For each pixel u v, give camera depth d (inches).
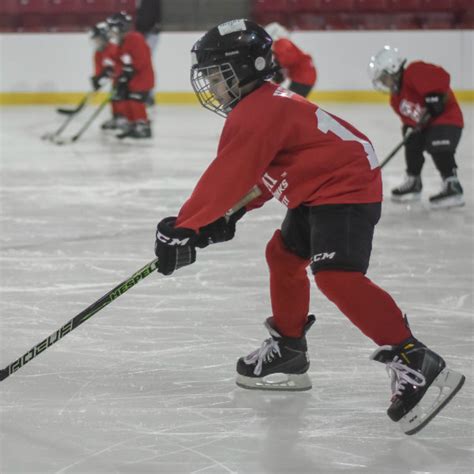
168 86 869.8
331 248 165.0
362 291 163.9
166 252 164.7
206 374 205.6
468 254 323.6
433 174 512.7
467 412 182.1
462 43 847.7
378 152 582.6
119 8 895.7
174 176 499.5
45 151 596.7
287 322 191.3
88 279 289.3
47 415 181.3
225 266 305.7
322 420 179.0
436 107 390.9
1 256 320.2
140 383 199.6
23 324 242.7
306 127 165.8
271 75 172.4
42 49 858.1
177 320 246.2
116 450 165.0
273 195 178.2
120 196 440.1
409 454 162.9
